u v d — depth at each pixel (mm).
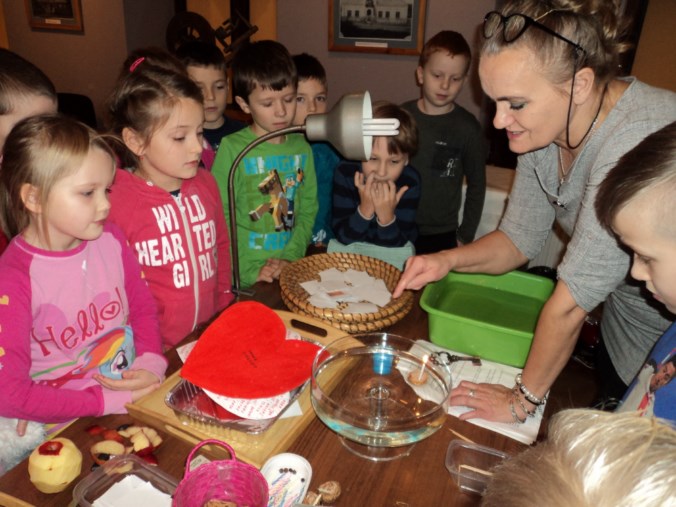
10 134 942
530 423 882
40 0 3953
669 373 731
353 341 986
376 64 3352
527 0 813
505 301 1267
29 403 856
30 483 697
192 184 1390
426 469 759
